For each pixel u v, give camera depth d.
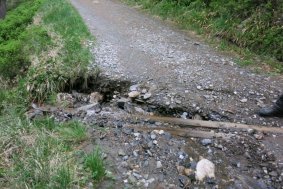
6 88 6.14
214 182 3.84
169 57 7.25
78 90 6.09
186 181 3.82
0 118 4.90
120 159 4.14
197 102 5.48
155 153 4.27
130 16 10.88
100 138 4.53
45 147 4.14
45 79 5.87
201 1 9.92
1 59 6.54
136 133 4.66
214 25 8.77
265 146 4.48
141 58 7.12
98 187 3.68
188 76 6.34
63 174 3.59
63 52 6.80
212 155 4.30
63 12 9.96
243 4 8.54
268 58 7.23
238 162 4.20
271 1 8.12
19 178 3.62
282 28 7.54
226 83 6.11
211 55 7.47
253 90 5.90
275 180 3.93
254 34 7.82
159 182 3.80
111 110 5.39
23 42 7.50
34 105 5.52
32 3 12.44
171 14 10.45
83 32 8.47
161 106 5.43
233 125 4.91
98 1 13.59
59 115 5.19
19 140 4.26
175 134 4.68
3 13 14.27
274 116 5.13
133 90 5.86
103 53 7.29
